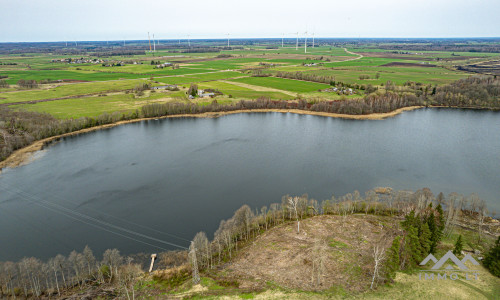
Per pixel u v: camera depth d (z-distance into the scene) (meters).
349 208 117.06
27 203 132.38
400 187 142.12
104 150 192.88
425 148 189.75
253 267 89.00
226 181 152.00
